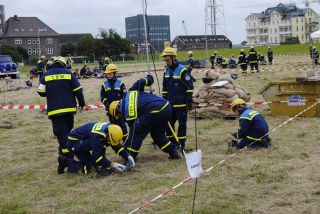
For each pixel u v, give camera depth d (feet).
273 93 32.37
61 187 17.76
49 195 16.83
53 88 21.52
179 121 23.26
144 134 20.27
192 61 74.54
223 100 32.63
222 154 21.90
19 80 110.83
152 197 15.80
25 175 19.80
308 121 29.53
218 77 33.35
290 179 17.01
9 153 24.43
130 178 18.49
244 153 21.57
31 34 307.78
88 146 19.30
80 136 19.45
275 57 175.63
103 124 19.47
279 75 70.03
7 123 35.35
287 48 232.94
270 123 29.81
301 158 20.17
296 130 26.71
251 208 14.26
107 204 15.33
